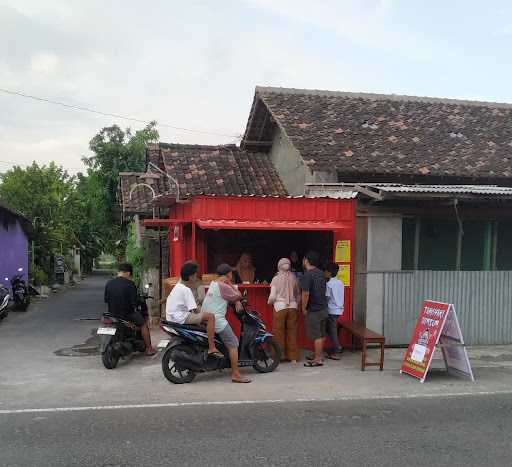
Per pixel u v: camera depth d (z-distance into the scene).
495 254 10.51
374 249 9.86
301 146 11.66
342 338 9.54
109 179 27.02
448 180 11.61
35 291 18.72
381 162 11.43
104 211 28.34
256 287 9.32
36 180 23.98
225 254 11.74
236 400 6.36
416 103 15.40
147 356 8.84
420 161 11.76
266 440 4.99
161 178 14.90
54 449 4.75
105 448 4.77
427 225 10.26
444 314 7.45
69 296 21.19
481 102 16.12
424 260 10.25
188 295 7.30
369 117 13.98
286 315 8.51
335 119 13.51
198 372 7.41
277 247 12.01
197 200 8.98
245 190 13.32
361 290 9.83
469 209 10.27
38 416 5.70
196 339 7.22
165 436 5.08
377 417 5.73
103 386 6.98
